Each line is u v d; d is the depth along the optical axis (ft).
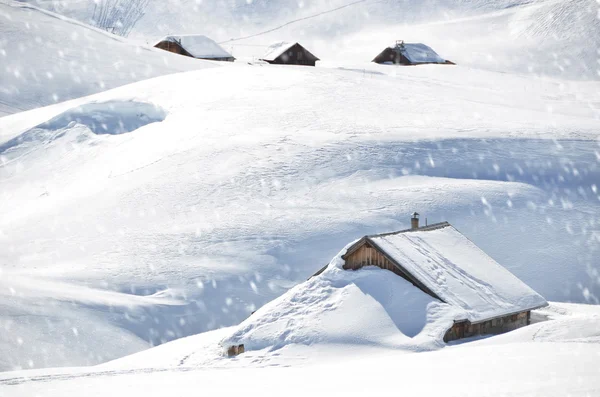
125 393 80.74
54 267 204.23
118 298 173.78
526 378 74.23
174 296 182.29
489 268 143.13
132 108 356.79
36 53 479.82
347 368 95.71
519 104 405.18
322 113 323.78
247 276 195.83
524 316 139.95
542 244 216.95
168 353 132.57
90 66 472.85
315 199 239.91
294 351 117.80
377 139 286.46
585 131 308.60
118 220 236.22
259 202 238.89
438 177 256.73
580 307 163.53
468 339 124.57
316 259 206.18
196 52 592.60
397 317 122.83
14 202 282.36
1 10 540.93
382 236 139.03
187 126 317.01
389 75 509.35
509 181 254.68
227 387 82.58
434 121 318.04
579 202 241.55
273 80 385.50
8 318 148.87
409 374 84.38
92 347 146.20
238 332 126.00
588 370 77.51
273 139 287.48
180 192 249.75
